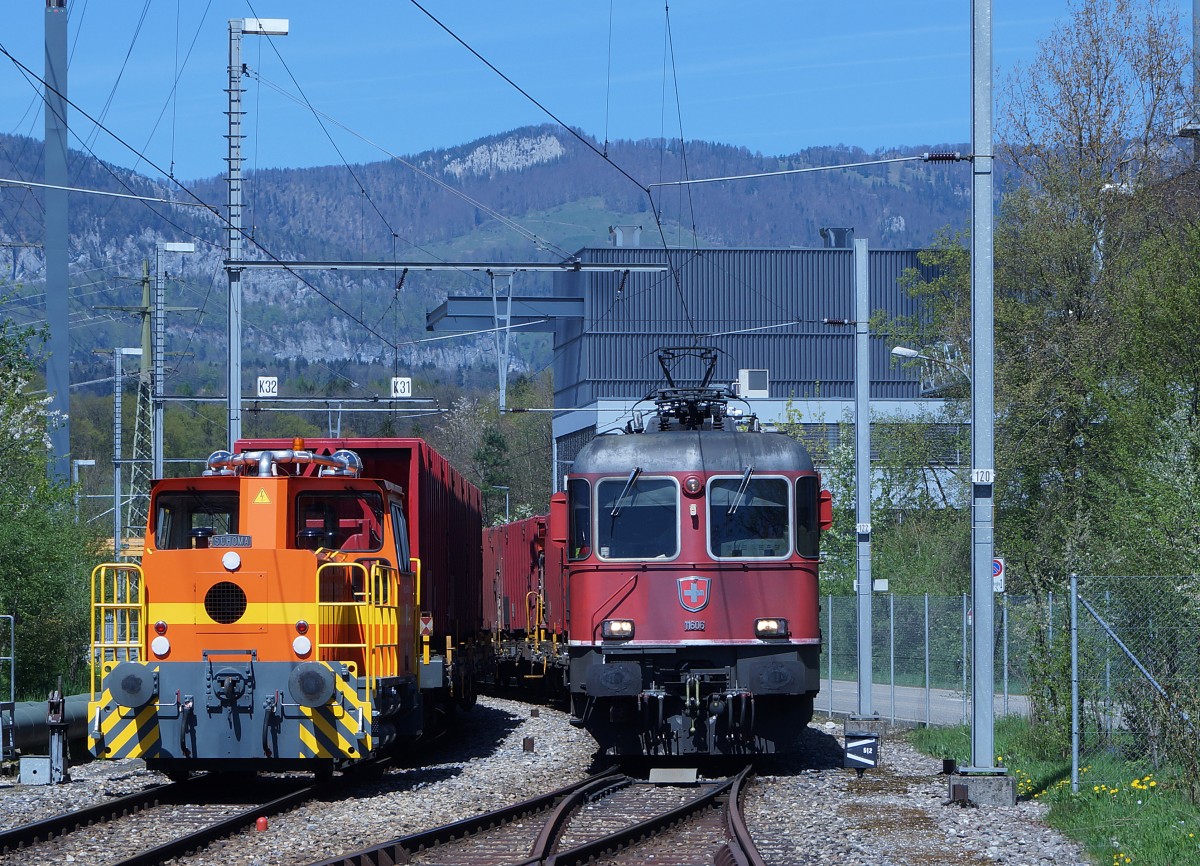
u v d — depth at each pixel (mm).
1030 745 50406
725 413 52625
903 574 109000
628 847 33031
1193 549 44094
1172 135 95375
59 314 75625
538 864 29047
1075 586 40500
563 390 198500
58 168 73562
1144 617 44188
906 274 132000
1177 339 56031
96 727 41062
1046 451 92688
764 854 31391
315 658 41281
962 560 104438
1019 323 96062
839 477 125312
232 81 75625
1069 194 101812
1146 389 58062
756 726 47062
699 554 46656
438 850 32156
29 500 73375
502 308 149750
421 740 57438
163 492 43781
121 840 33750
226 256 74938
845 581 112500
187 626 41406
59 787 43750
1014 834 34281
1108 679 45688
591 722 47250
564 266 75562
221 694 40875
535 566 82750
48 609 74688
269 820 36562
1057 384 92500
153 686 40656
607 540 47031
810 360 185750
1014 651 75875
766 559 46844
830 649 75812
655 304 183000
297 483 44250
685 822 36750
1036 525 91125
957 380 120438
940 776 45688
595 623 46719
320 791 41375
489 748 57625
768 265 186000
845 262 187000
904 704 80562
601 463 47594
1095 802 36812
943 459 118438
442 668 52406
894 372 186125
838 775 46969
